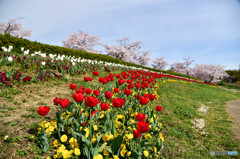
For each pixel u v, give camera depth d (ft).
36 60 24.31
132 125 8.65
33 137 7.22
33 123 8.56
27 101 12.12
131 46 115.34
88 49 89.71
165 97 24.08
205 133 13.20
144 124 5.64
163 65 131.85
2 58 18.34
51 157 6.46
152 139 9.43
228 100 32.94
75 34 87.92
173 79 54.13
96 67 35.40
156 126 10.09
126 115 9.08
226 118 18.24
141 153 6.97
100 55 56.03
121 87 18.11
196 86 49.67
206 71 112.06
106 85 14.80
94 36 91.66
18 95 13.04
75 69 26.40
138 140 7.20
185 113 17.62
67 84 19.71
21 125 8.22
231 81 168.86
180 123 14.56
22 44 34.19
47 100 13.23
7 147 6.35
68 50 45.32
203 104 25.29
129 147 7.13
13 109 10.16
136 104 12.62
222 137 12.64
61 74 22.93
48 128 7.16
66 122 7.45
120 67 50.85
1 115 8.90
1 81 14.12
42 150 6.57
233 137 12.89
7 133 7.27
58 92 16.07
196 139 11.91
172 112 17.39
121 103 6.96
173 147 9.73
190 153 9.50
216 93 43.34
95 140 5.93
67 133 7.37
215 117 18.15
